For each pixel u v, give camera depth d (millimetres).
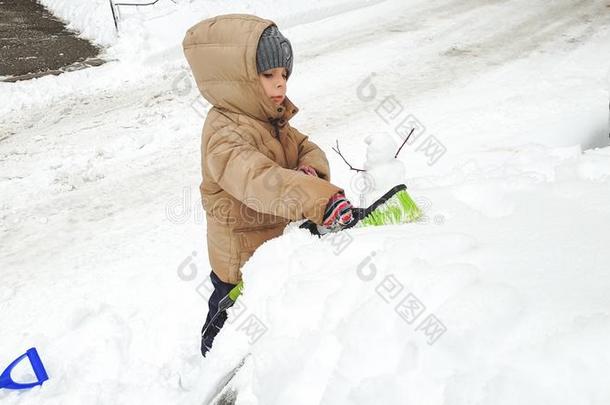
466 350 1131
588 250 1394
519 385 999
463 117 5262
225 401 1533
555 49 7203
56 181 4891
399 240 1549
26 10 10477
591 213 1669
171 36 8164
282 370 1384
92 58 7969
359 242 1622
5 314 3314
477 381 1045
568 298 1178
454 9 9633
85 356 2893
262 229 2113
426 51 7562
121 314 3225
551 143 4453
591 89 5539
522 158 3068
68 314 3273
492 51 7355
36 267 3754
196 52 1864
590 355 1000
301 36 8727
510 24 8531
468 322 1165
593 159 2275
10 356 2975
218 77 1855
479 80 6355
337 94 6332
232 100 1882
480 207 1987
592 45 7219
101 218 4324
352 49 7898
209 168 1910
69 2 10312
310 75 7000
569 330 1067
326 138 5262
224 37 1798
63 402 2605
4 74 7312
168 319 3146
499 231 1604
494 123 5012
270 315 1542
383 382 1168
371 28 8875
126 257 3805
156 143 5551
